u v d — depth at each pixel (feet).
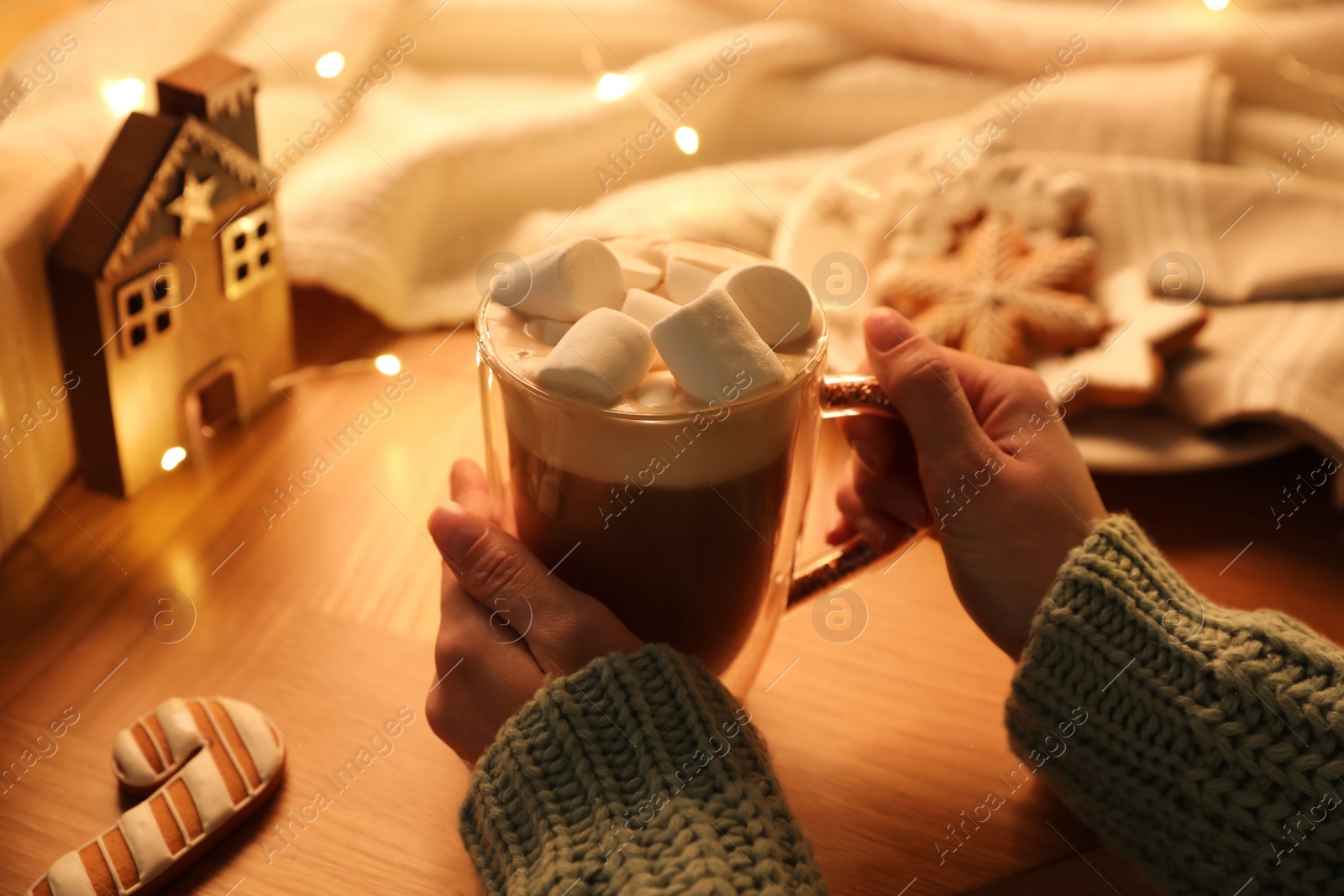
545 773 1.34
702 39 2.40
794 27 2.41
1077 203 2.01
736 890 1.24
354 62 2.27
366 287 2.00
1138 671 1.38
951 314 1.87
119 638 1.65
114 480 1.79
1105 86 2.20
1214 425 1.80
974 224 2.01
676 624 1.48
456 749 1.46
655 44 2.52
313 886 1.44
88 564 1.72
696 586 1.44
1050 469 1.53
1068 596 1.41
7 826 1.47
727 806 1.30
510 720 1.37
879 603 1.73
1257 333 1.90
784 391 1.34
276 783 1.51
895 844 1.49
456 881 1.46
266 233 1.86
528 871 1.30
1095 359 1.85
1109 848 1.48
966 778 1.55
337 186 2.03
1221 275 1.97
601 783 1.32
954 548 1.52
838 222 2.06
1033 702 1.42
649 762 1.32
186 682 1.61
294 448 1.89
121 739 1.52
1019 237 1.97
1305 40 2.29
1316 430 1.76
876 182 2.10
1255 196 2.02
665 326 1.32
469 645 1.43
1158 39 2.33
